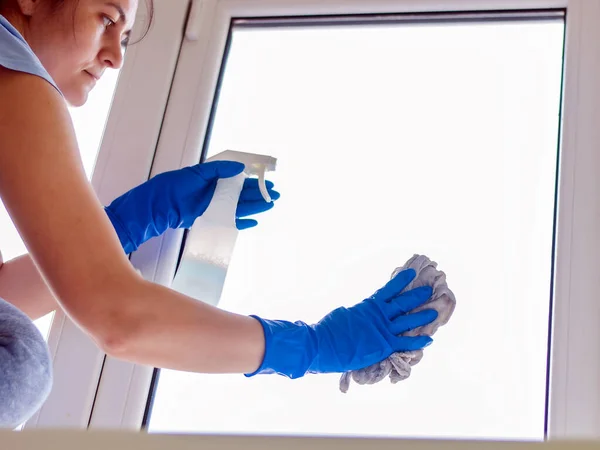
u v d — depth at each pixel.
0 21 0.92
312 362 1.04
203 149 1.37
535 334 1.15
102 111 1.45
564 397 1.05
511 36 1.35
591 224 1.13
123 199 1.22
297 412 1.18
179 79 1.40
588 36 1.25
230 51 1.45
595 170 1.16
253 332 0.96
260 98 1.41
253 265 1.29
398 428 1.14
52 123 0.88
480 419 1.12
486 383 1.14
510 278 1.19
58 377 1.22
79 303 0.83
